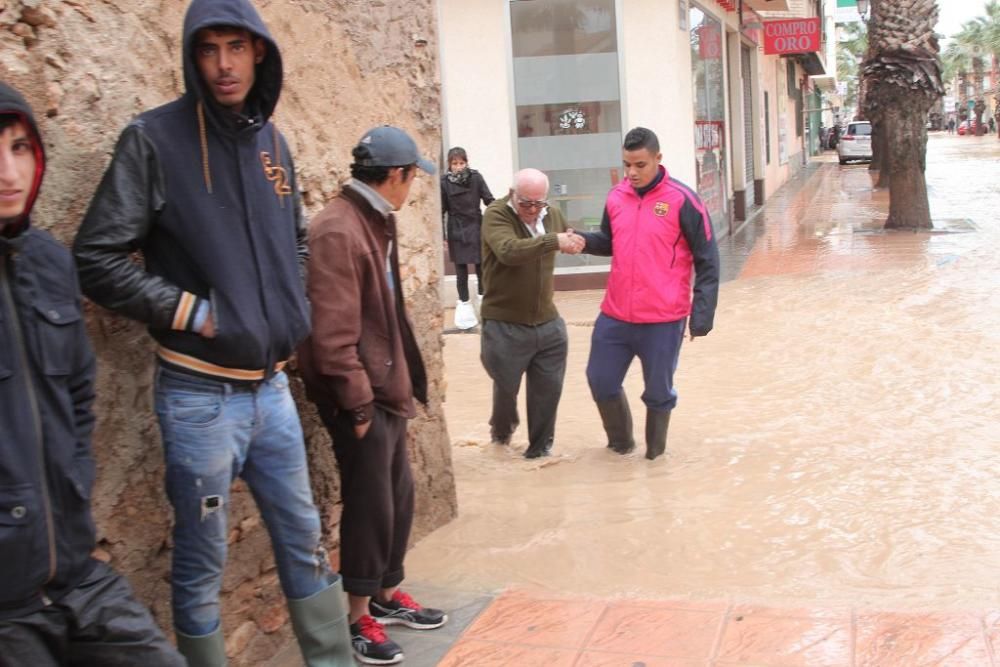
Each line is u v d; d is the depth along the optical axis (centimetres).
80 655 264
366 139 396
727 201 1938
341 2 471
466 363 1005
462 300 1165
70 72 316
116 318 332
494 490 607
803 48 2367
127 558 340
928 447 642
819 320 1067
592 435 726
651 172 616
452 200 1135
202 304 305
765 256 1599
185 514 320
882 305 1125
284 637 423
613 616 429
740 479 603
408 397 413
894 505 544
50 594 253
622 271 631
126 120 338
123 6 337
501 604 447
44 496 247
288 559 354
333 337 377
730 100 2164
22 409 244
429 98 550
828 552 487
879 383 807
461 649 406
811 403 765
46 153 305
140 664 268
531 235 626
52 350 251
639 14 1323
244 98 317
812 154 6044
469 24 1329
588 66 1339
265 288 318
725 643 397
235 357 312
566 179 1361
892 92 1797
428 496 536
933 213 2153
